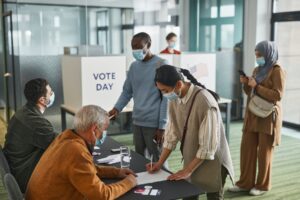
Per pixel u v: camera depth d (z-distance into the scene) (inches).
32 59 230.8
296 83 255.1
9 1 229.1
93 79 156.2
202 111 81.2
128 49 340.2
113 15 332.8
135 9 337.4
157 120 114.0
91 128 69.2
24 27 301.3
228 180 147.7
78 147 67.0
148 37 111.6
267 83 125.2
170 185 77.0
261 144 129.6
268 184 134.8
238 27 276.5
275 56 124.9
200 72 186.1
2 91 276.2
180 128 87.1
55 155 67.1
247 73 268.7
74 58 159.5
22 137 95.7
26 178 94.7
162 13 342.0
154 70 112.0
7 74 235.8
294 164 172.7
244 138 134.4
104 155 97.5
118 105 123.6
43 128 95.3
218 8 296.8
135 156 97.0
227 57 269.1
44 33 310.5
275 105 125.8
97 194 66.1
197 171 86.0
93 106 71.3
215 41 303.4
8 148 98.1
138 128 118.8
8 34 233.0
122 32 338.6
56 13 312.3
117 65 160.6
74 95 163.0
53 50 315.6
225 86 270.4
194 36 325.4
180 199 79.2
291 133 235.0
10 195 64.6
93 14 325.7
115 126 227.5
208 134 80.1
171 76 80.0
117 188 70.6
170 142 89.2
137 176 81.7
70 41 322.7
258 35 261.0
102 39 332.8
